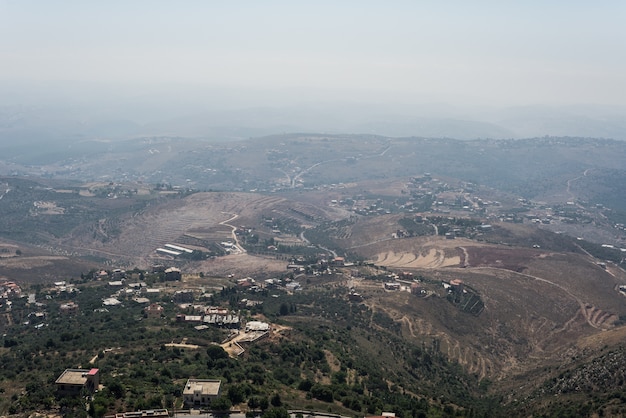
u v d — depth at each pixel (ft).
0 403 553.23
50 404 539.29
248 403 565.12
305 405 601.62
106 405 529.04
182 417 533.14
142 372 625.00
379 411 621.31
